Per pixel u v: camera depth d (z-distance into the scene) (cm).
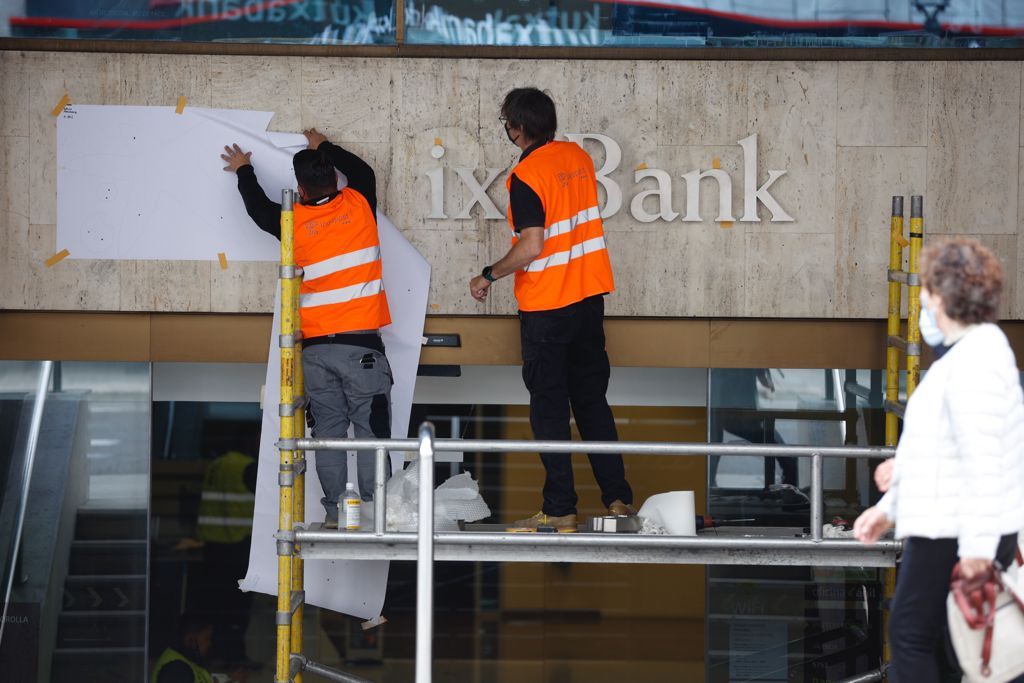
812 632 1335
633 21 1258
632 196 1267
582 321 1095
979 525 727
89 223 1263
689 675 1370
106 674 1344
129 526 1335
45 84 1253
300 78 1258
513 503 1377
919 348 1082
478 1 1258
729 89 1261
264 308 1274
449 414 1377
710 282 1272
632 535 991
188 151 1259
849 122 1262
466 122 1262
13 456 1316
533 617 1383
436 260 1271
